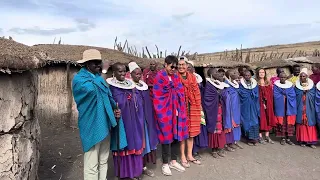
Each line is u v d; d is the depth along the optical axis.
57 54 7.71
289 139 6.71
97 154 3.68
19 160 3.12
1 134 2.96
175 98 4.71
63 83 7.47
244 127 6.40
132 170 4.10
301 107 6.45
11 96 3.03
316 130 6.45
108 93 3.70
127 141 4.00
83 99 3.50
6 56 2.77
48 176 4.46
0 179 2.90
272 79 7.20
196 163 5.28
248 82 6.45
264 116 6.60
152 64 6.58
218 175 4.80
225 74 6.35
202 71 9.11
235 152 6.05
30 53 3.23
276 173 4.94
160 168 5.05
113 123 3.60
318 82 6.46
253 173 4.92
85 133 3.54
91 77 3.60
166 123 4.62
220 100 5.53
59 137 6.61
